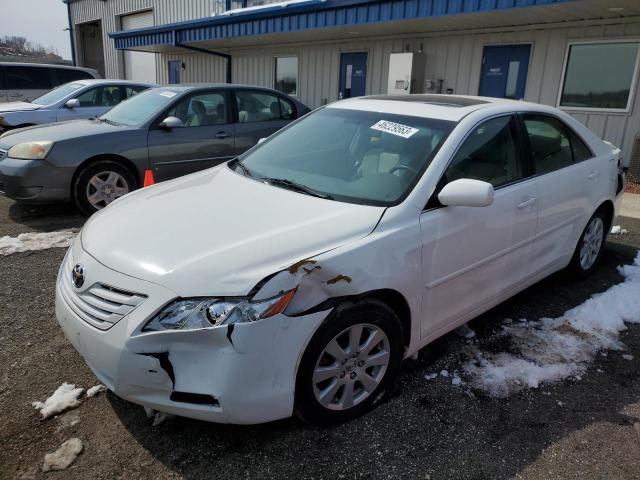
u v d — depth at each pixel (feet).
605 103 29.01
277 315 7.43
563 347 11.48
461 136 10.39
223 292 7.36
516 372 10.43
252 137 23.94
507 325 12.45
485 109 11.36
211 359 7.30
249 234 8.37
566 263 14.17
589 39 28.73
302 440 8.41
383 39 37.93
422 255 9.22
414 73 35.63
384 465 7.99
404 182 9.72
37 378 9.78
